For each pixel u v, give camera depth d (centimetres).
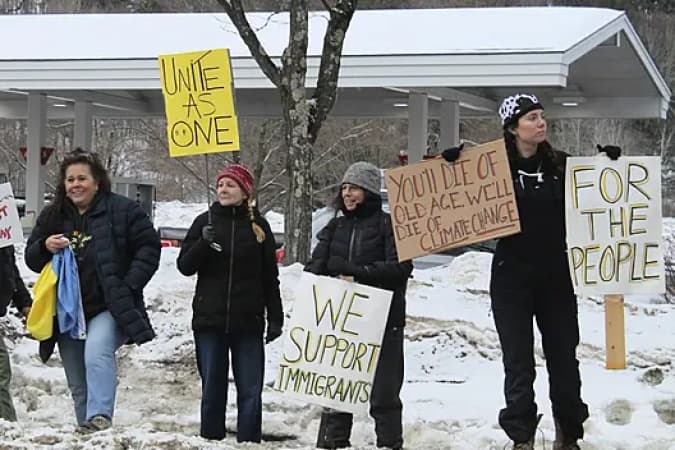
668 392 1106
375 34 2397
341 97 3025
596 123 6266
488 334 1356
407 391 1157
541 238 805
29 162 2973
